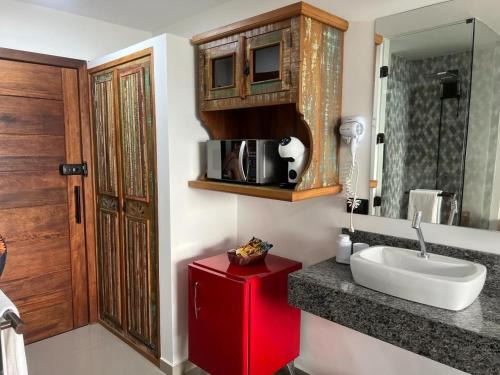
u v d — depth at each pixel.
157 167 2.16
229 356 1.89
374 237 1.81
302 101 1.64
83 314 2.84
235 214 2.50
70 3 2.47
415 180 1.68
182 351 2.26
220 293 1.90
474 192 1.52
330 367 2.07
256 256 2.04
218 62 2.03
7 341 1.16
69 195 2.70
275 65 1.74
